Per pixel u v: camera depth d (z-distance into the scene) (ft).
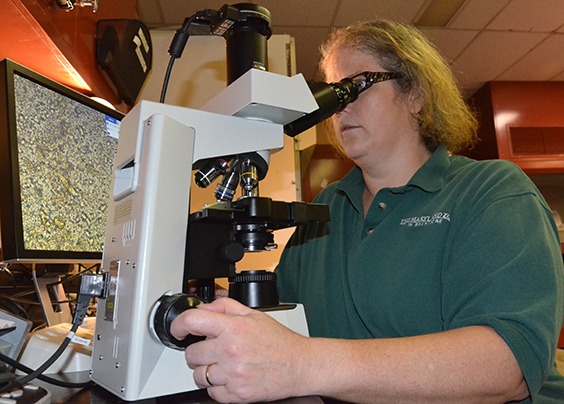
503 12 9.09
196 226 1.98
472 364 1.74
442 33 9.76
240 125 2.09
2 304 2.49
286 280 3.96
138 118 1.84
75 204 2.61
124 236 1.80
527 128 12.03
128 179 1.99
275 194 5.60
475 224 2.51
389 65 3.42
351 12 8.80
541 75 11.93
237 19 2.12
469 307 2.13
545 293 2.04
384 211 3.25
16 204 2.09
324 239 3.66
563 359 3.90
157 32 6.10
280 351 1.54
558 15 9.22
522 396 1.94
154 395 1.62
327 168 11.82
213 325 1.51
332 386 1.58
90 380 1.92
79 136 2.72
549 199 11.91
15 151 2.13
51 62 3.56
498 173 2.85
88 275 1.90
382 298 2.90
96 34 4.22
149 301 1.63
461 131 3.77
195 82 5.97
